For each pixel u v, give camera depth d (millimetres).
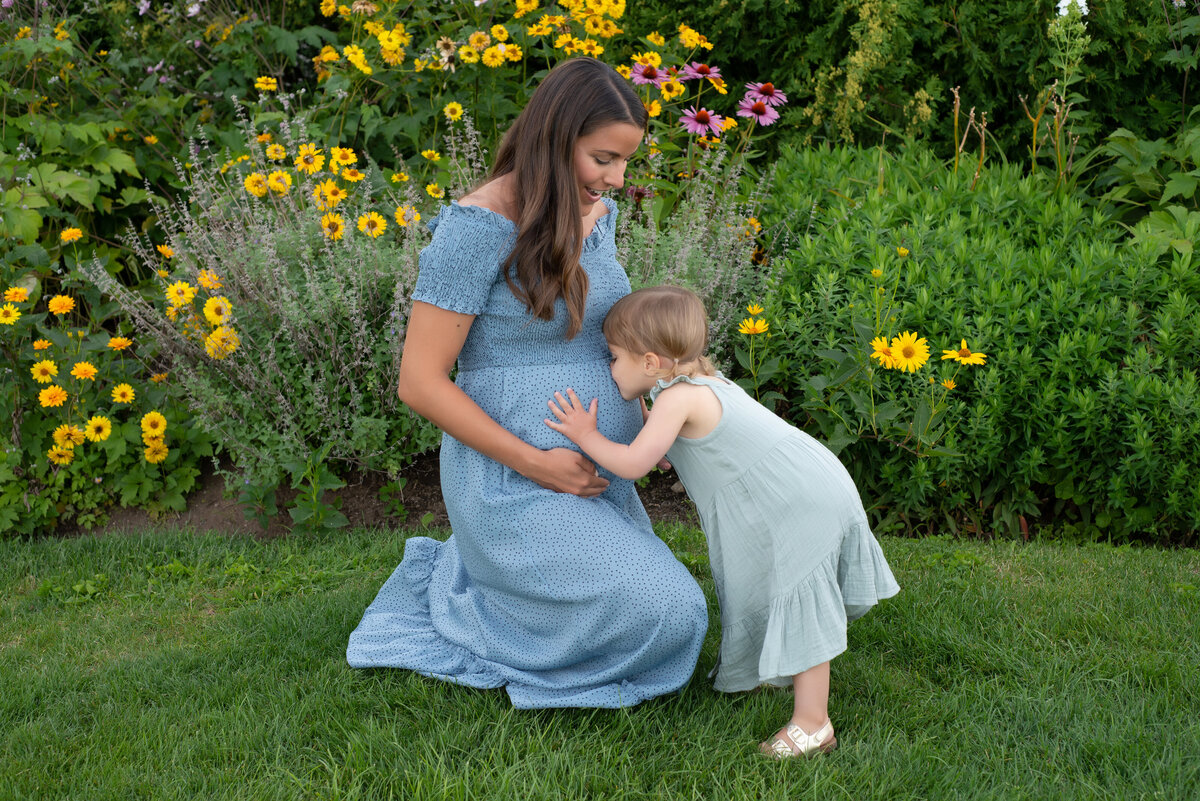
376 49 4676
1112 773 1981
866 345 3238
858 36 4965
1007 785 1956
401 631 2551
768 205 4531
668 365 2115
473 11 4684
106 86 5098
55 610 2938
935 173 4695
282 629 2688
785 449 2086
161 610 2922
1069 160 4672
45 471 3576
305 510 3322
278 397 3387
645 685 2227
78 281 3842
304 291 3600
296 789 1953
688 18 5418
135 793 1968
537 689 2242
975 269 3664
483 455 2213
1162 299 3572
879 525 3443
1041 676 2361
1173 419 3215
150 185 5109
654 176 4297
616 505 2367
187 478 3648
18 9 5387
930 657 2482
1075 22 4449
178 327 3613
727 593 2203
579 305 2109
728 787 1951
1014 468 3432
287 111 4898
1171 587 2822
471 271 2043
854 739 2141
